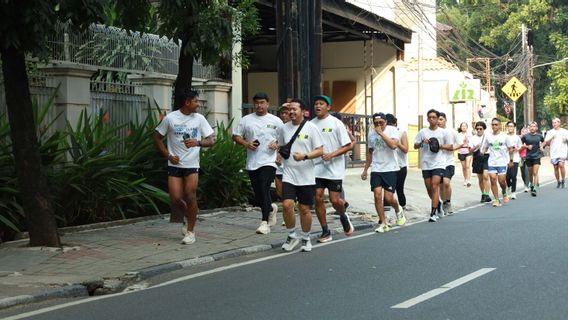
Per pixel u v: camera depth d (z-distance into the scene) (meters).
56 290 7.91
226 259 10.29
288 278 8.59
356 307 6.90
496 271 8.59
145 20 12.51
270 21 24.62
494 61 54.28
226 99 17.44
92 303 7.57
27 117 10.17
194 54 12.61
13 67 9.98
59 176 12.01
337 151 11.12
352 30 26.88
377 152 13.10
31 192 10.30
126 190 12.94
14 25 9.12
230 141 15.47
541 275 8.29
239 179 15.42
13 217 11.05
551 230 12.45
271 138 12.26
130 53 14.69
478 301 7.00
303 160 10.54
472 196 21.02
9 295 7.66
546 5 47.34
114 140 12.75
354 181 22.92
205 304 7.29
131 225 12.90
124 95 14.54
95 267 9.28
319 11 15.59
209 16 12.38
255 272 9.11
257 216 14.41
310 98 15.48
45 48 9.44
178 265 9.57
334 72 30.30
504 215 15.56
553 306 6.73
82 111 12.60
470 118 40.53
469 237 11.84
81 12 9.49
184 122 11.09
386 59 29.95
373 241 11.70
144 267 9.30
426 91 36.66
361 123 27.94
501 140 18.20
